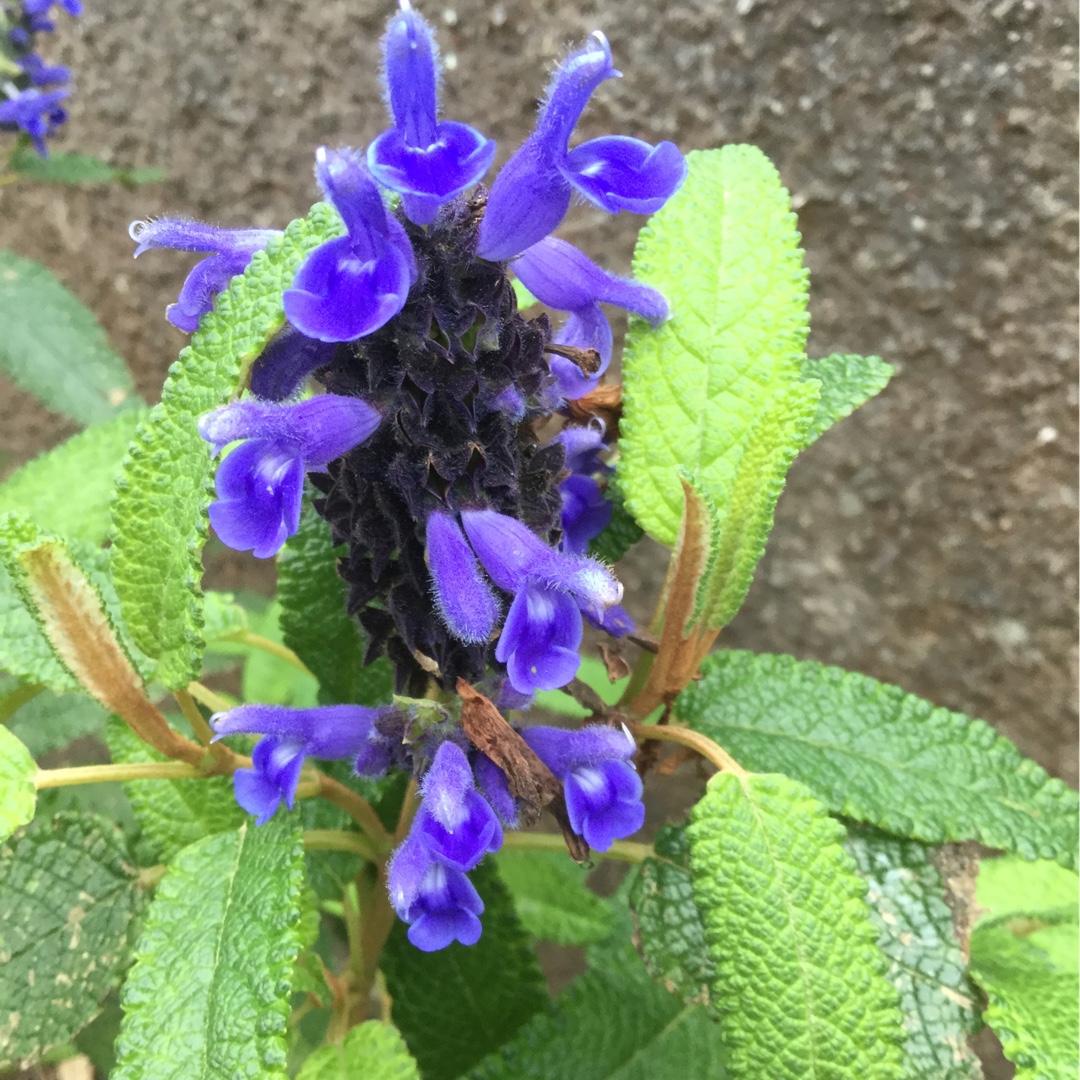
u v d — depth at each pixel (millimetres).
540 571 120
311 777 150
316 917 159
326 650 168
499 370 120
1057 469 288
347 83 319
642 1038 169
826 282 292
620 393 158
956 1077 140
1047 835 145
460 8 298
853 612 324
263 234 132
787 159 283
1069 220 263
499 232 118
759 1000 125
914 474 304
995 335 281
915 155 271
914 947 146
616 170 121
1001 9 250
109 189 369
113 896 151
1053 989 151
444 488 122
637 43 286
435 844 119
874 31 263
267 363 124
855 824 154
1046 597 301
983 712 318
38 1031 142
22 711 200
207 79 337
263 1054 115
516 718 142
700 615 144
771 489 136
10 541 127
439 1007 179
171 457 128
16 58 291
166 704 250
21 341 272
